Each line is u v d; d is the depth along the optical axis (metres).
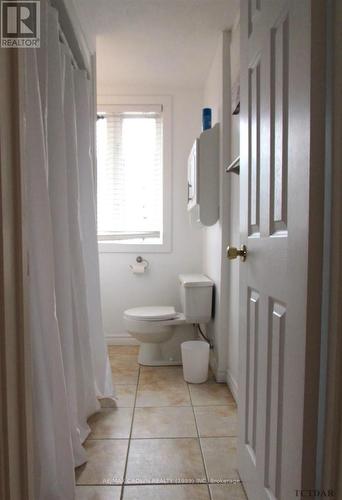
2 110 0.66
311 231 0.71
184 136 3.05
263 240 1.07
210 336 2.60
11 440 0.69
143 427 1.75
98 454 1.53
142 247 3.06
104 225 3.09
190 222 2.94
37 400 1.14
